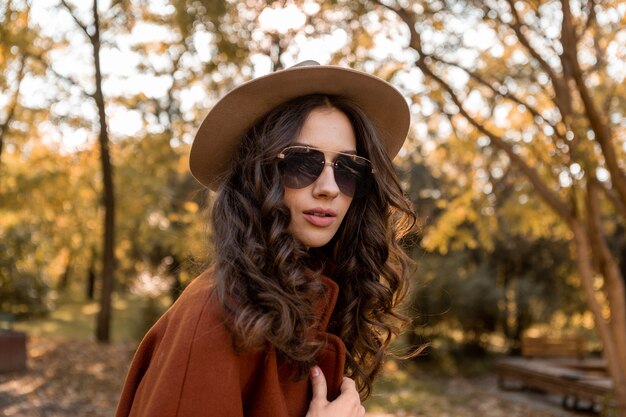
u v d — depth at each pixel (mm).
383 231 1574
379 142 1464
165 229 14953
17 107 11883
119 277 23125
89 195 16297
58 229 18641
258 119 1430
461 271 14336
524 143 6934
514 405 10961
